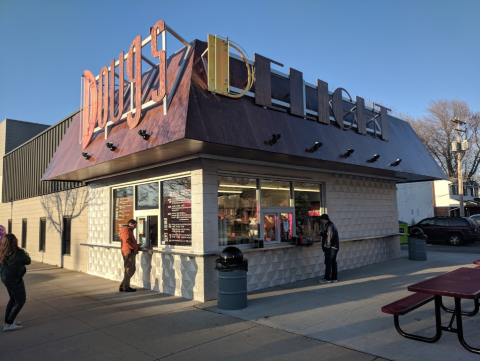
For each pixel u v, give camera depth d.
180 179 8.15
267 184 8.95
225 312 6.43
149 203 9.10
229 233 7.92
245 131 6.80
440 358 4.27
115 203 10.48
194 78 6.49
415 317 5.91
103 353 4.70
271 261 8.55
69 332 5.58
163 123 6.48
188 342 5.02
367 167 9.76
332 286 8.42
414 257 12.52
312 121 8.66
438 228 19.73
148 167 8.58
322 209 10.34
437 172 12.70
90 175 10.30
